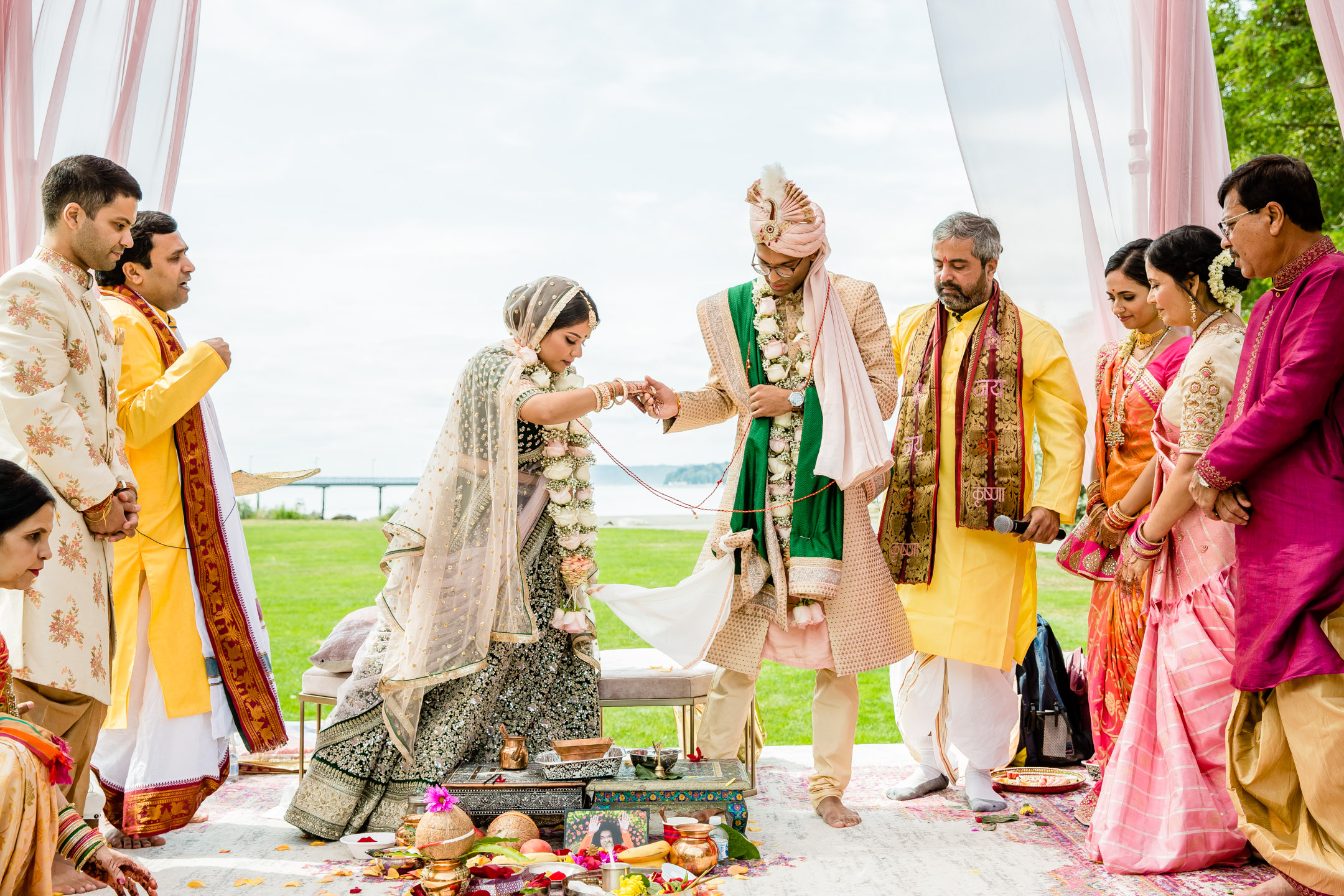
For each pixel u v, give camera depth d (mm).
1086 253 4031
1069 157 4059
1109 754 3383
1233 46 12805
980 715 3543
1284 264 2621
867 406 3367
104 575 2854
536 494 3451
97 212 2814
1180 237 2992
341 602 12273
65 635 2699
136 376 3156
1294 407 2488
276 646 9148
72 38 4125
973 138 4145
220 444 3441
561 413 3227
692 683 3615
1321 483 2527
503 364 3318
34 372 2686
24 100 4051
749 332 3531
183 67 4305
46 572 2688
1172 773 2912
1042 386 3600
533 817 3045
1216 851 2840
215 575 3309
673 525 21984
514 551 3266
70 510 2750
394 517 3311
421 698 3230
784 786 3906
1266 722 2578
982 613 3508
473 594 3250
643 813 2949
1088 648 3521
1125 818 2930
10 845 2043
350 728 3256
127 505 2859
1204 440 2846
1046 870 2904
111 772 3203
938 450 3625
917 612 3609
